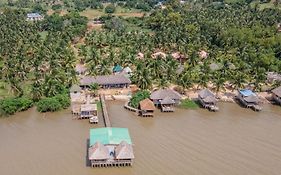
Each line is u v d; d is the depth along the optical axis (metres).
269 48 166.38
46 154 90.06
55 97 115.56
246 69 137.25
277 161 89.62
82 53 159.88
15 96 119.50
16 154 89.88
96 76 130.88
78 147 93.38
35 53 152.62
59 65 137.50
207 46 172.12
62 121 107.75
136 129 103.69
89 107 109.25
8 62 139.12
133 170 84.12
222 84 126.69
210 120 110.69
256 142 98.31
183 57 159.00
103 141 88.56
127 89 130.38
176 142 96.94
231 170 85.19
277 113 117.00
